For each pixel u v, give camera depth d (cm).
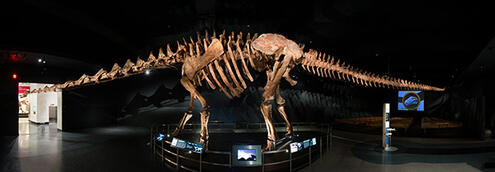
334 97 1413
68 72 1118
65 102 1088
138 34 999
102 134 1005
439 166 580
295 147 523
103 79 596
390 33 935
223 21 891
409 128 973
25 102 1717
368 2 709
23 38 812
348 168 566
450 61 1082
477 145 799
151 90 1310
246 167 520
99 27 887
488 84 1036
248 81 1314
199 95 607
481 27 743
